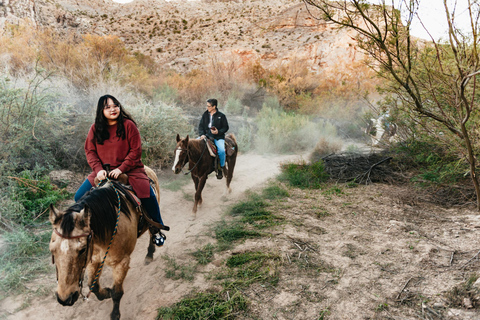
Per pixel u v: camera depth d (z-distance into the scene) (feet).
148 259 14.25
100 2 230.89
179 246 15.64
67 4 203.00
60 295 7.35
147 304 11.37
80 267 7.70
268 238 15.81
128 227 9.91
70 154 24.12
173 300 11.46
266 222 17.87
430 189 21.76
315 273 12.78
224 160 21.54
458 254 13.50
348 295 11.30
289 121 41.78
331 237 15.89
